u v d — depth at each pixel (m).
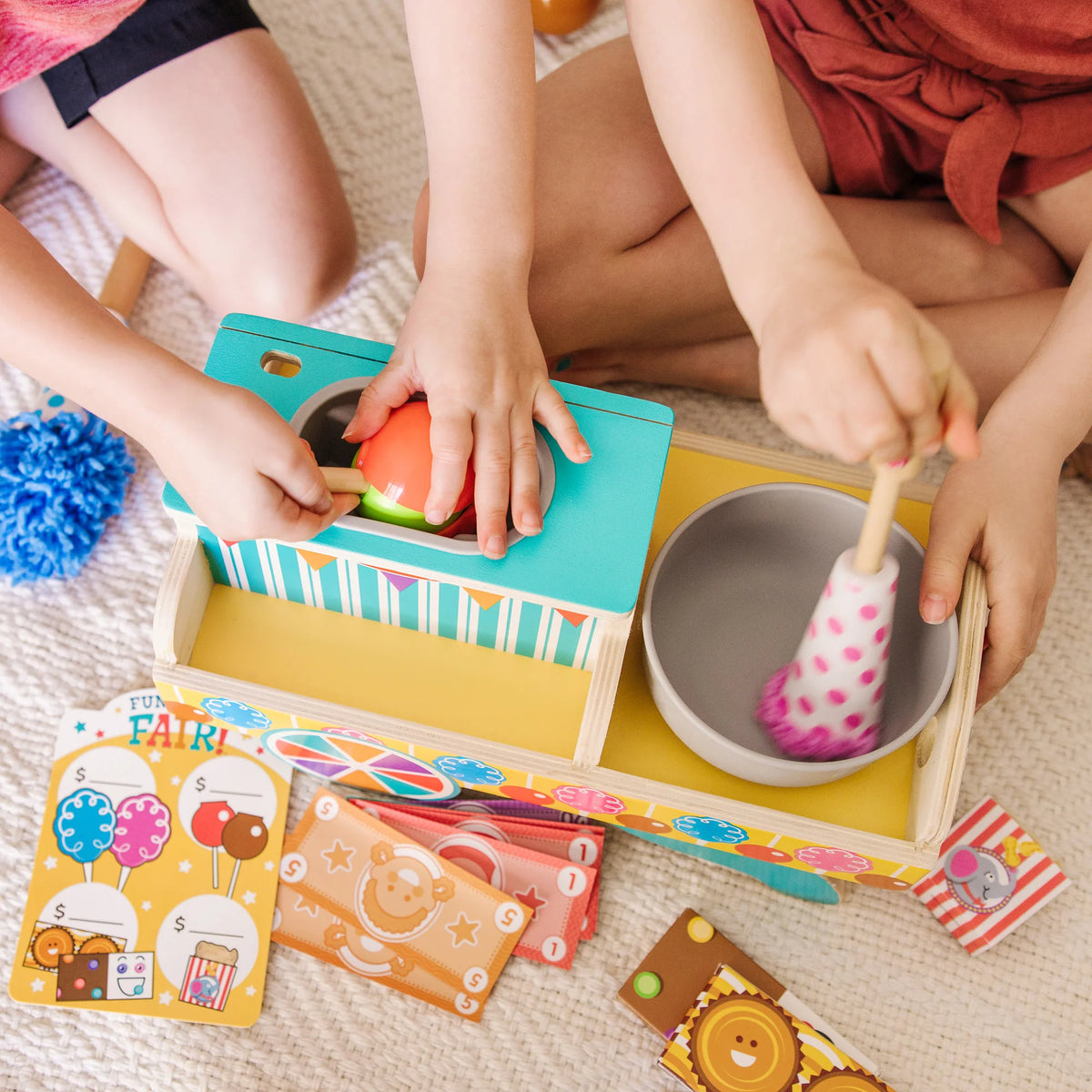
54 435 0.95
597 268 0.90
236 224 1.00
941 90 0.86
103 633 0.97
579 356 1.03
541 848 0.89
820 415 0.52
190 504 0.67
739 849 0.77
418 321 0.71
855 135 0.92
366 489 0.68
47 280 0.67
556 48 1.24
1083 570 1.01
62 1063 0.82
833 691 0.67
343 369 0.74
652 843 0.91
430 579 0.70
